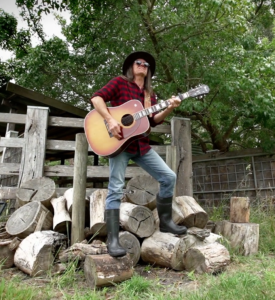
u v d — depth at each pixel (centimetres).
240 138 753
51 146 413
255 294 191
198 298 193
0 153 597
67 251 260
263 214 455
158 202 282
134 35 594
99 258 229
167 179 264
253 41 607
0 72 892
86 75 770
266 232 394
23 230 290
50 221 316
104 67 707
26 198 328
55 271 255
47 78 775
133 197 321
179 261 268
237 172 658
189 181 428
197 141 827
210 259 256
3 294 194
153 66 281
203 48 578
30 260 253
